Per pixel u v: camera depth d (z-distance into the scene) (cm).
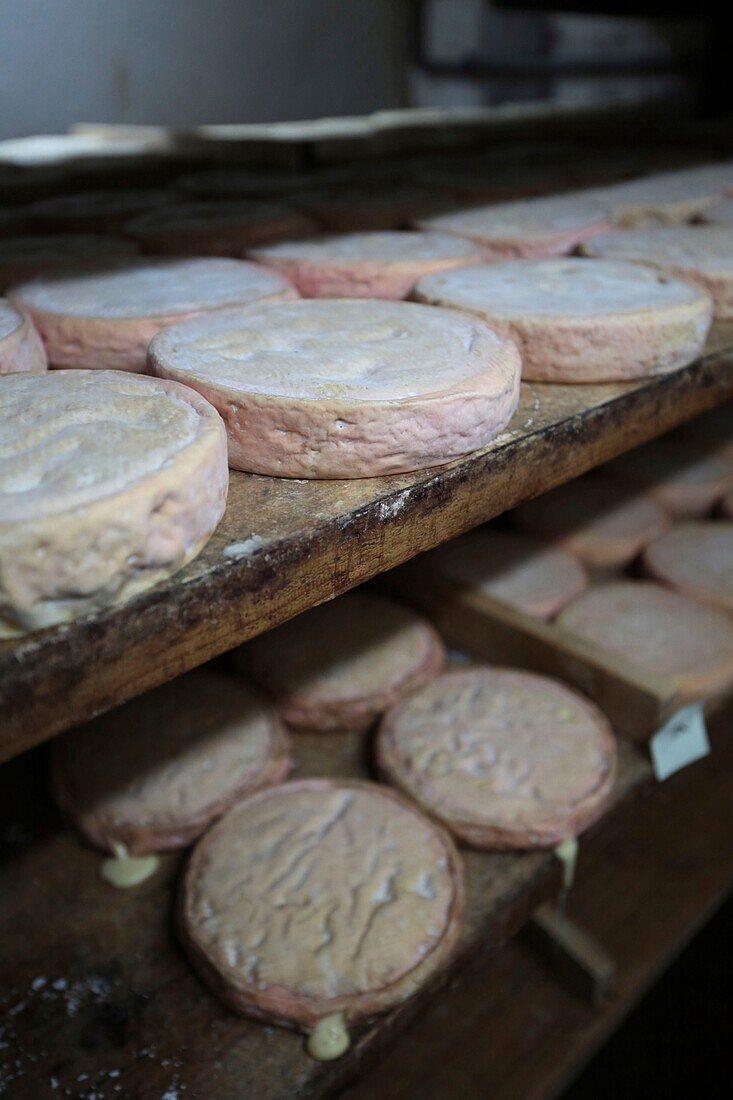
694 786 177
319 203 159
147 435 65
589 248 132
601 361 95
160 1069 86
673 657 133
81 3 277
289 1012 86
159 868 108
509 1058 132
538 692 125
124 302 100
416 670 130
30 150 232
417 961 89
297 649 134
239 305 100
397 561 74
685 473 183
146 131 266
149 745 116
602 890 155
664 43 403
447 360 82
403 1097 126
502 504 83
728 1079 141
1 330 85
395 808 107
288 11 337
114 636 55
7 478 58
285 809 107
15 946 99
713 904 154
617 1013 138
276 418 72
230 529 66
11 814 117
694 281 117
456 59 408
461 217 148
